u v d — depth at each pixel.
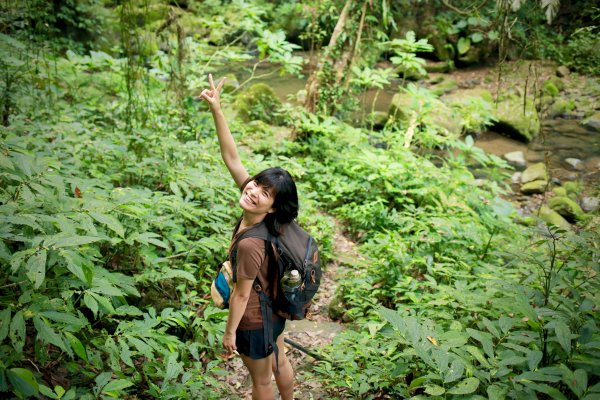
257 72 11.73
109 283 2.44
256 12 6.38
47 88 4.88
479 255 4.29
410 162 5.98
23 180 2.31
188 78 5.91
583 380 1.97
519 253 3.00
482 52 13.26
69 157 3.62
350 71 7.00
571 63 11.15
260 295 2.20
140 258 3.11
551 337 2.30
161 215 3.46
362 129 7.04
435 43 13.37
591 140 8.98
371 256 4.25
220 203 4.14
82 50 9.83
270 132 7.07
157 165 4.10
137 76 4.98
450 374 2.10
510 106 9.34
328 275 4.32
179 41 4.95
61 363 2.56
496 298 2.84
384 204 5.55
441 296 3.09
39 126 3.79
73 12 9.70
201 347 3.04
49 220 2.13
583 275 2.95
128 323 2.61
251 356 2.28
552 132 9.28
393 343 2.80
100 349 2.56
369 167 5.86
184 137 5.20
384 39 7.13
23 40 4.68
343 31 6.81
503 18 4.29
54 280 2.36
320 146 6.52
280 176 2.11
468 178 6.11
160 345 2.84
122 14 4.71
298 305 2.21
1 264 2.36
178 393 2.47
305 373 3.00
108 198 2.88
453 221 4.34
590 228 3.62
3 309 2.16
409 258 3.80
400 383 2.62
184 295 3.19
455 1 13.63
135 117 4.86
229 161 2.54
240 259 2.11
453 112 7.45
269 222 2.16
